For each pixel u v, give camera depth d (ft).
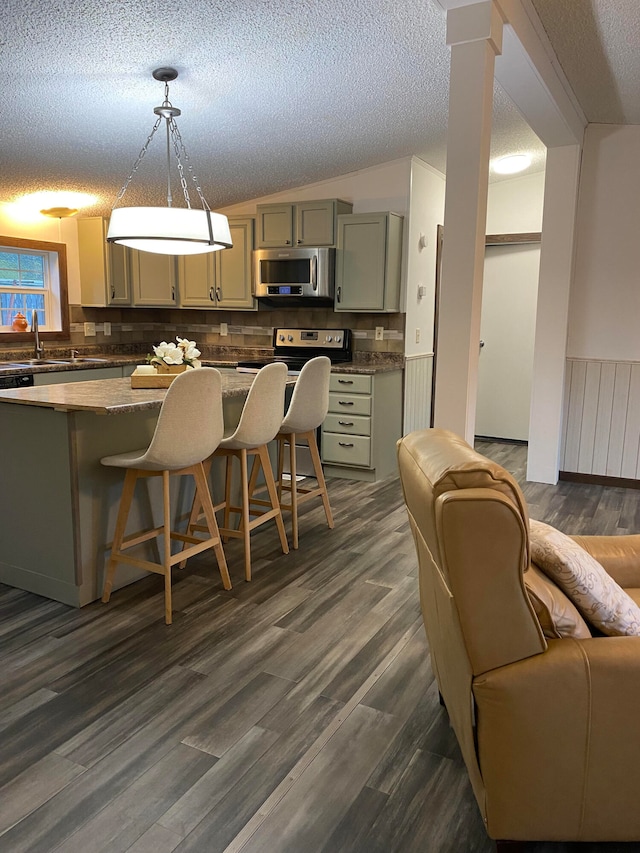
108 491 9.54
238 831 5.33
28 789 5.77
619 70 11.57
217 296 18.65
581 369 16.39
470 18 8.02
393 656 8.08
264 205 17.28
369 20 9.37
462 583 4.44
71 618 8.96
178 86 11.02
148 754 6.24
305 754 6.27
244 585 10.09
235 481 12.34
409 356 17.78
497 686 4.50
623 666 4.49
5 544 9.86
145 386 10.68
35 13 8.40
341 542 11.98
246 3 8.70
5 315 17.24
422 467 5.09
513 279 20.83
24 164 13.83
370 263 16.33
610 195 15.49
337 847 5.19
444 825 5.42
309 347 18.28
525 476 17.40
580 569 5.03
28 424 9.22
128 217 10.00
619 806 4.71
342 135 14.32
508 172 19.17
